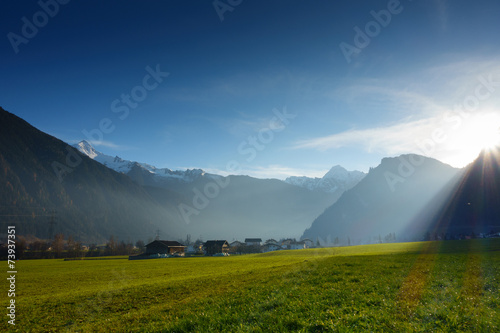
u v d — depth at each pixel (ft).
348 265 119.03
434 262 116.06
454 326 40.06
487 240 329.72
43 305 85.51
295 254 338.34
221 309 58.08
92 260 446.60
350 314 45.83
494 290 60.44
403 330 38.86
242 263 233.35
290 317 46.88
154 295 87.76
